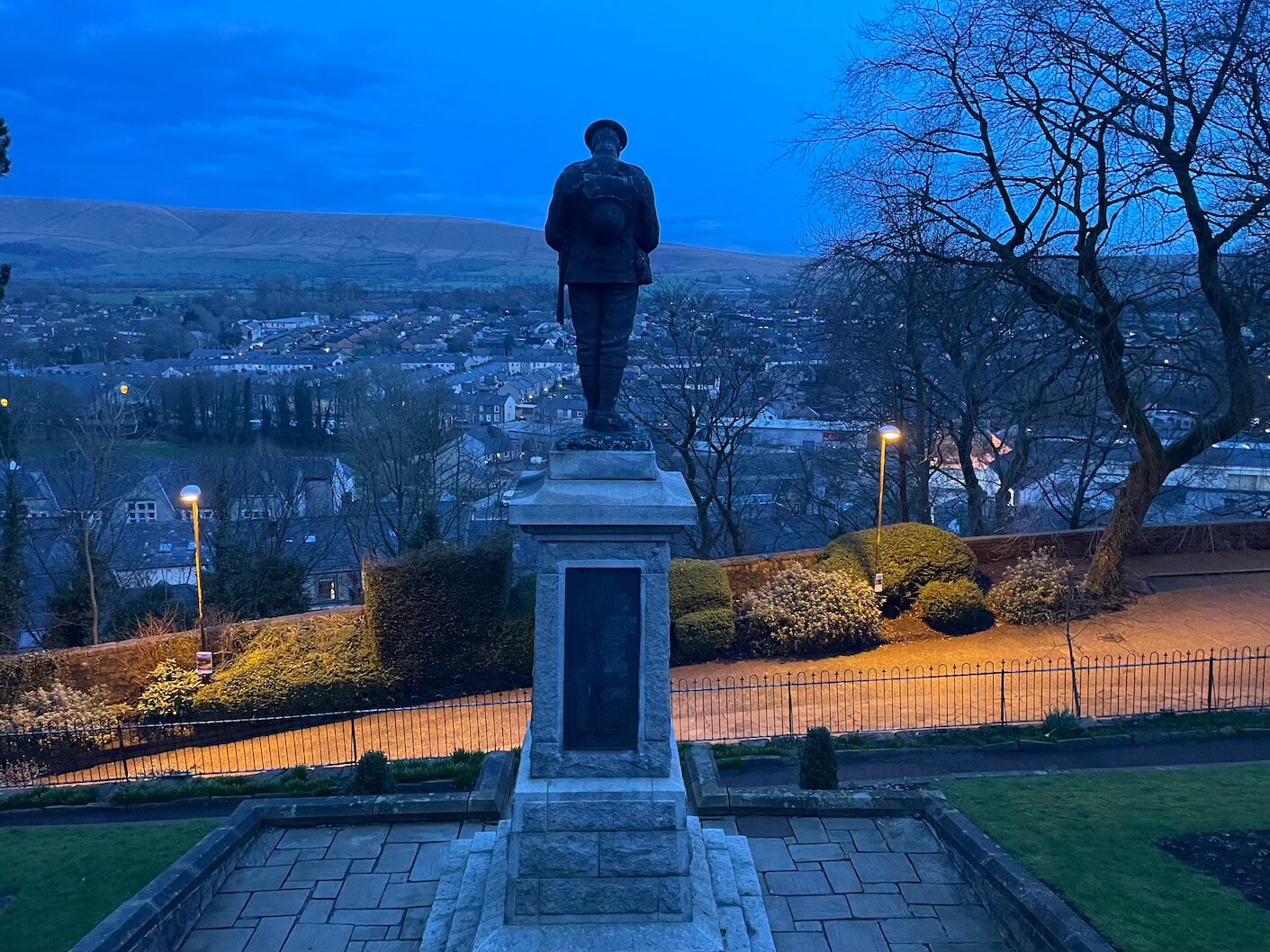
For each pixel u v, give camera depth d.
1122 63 20.03
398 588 21.19
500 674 22.06
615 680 8.65
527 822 8.55
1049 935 9.30
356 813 12.34
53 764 19.25
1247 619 22.28
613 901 8.64
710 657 22.31
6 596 26.34
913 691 19.41
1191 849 11.21
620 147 8.95
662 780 8.63
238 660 21.06
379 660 21.27
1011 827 11.94
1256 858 10.93
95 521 33.22
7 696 20.14
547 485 8.52
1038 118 21.11
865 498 35.97
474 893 9.61
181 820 14.53
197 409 55.16
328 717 21.02
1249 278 20.84
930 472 33.19
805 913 10.31
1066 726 16.50
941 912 10.37
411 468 36.66
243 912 10.41
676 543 36.56
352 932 10.02
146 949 9.40
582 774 8.66
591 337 8.98
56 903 10.88
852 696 19.28
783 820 12.41
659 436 34.53
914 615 23.50
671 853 8.62
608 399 9.07
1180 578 25.22
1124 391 22.31
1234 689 18.52
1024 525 34.84
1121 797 12.95
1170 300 21.42
